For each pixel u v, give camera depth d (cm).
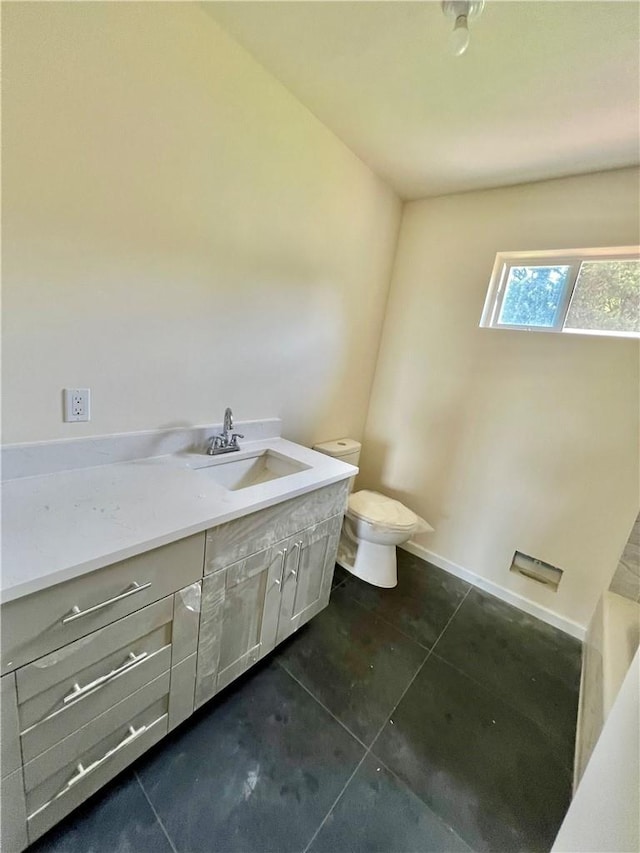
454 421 228
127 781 107
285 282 172
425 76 127
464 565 233
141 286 123
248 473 174
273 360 180
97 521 95
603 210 170
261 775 113
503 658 174
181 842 96
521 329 200
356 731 130
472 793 116
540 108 135
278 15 111
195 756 115
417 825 106
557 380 189
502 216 198
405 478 254
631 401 171
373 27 110
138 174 113
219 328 151
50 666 79
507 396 206
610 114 133
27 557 77
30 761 81
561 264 188
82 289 110
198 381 150
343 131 166
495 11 99
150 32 104
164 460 141
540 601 206
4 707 74
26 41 86
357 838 101
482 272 208
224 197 137
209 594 111
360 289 219
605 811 67
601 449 181
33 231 98
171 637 104
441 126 154
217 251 141
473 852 102
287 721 130
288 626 155
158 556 93
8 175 91
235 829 100
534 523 204
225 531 110
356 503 217
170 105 114
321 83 138
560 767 128
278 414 194
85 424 121
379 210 213
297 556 147
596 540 187
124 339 123
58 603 77
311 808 106
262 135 142
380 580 214
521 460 205
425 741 130
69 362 112
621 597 176
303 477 147
